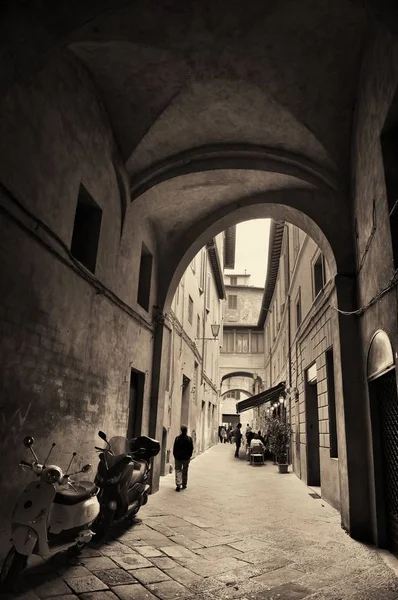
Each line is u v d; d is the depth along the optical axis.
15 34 4.19
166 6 5.39
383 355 5.59
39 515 3.80
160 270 10.85
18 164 4.49
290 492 10.70
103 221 7.03
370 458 6.41
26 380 4.73
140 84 6.71
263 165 8.47
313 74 6.65
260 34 5.98
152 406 10.08
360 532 6.42
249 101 7.20
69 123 5.71
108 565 4.68
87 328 6.39
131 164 7.91
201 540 5.97
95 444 6.70
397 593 4.25
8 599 3.61
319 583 4.48
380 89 5.42
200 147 8.28
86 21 4.63
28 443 3.98
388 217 5.26
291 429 15.94
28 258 4.72
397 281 4.88
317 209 8.24
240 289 45.38
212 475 13.70
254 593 4.15
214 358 30.02
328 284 8.48
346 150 7.72
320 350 10.02
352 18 5.68
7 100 4.26
